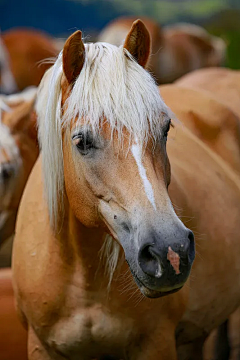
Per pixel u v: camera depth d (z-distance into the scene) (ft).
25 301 10.56
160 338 10.36
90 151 8.48
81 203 8.97
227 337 15.37
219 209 12.21
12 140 17.11
